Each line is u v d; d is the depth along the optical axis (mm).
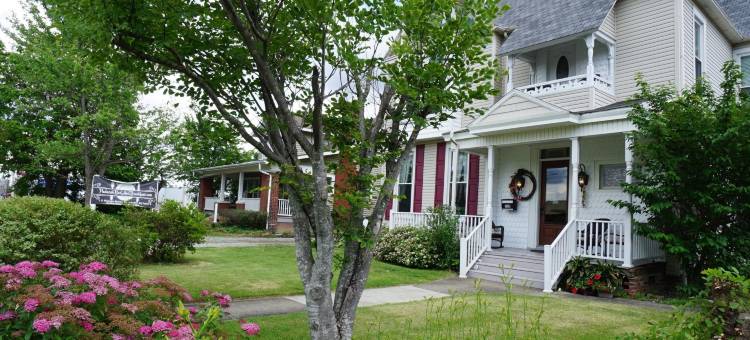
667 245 8719
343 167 4035
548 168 12992
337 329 3762
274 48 4191
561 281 10023
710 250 8695
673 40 11664
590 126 10500
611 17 12594
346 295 3967
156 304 3611
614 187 11602
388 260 13500
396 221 14922
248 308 6996
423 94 4094
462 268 11422
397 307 7371
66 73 19547
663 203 8719
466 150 13703
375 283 9867
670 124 8859
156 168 25609
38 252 5789
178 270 10109
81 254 6109
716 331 3703
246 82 4480
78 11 3805
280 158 4008
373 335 5551
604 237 10531
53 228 5949
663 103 9234
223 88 4441
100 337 3141
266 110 4195
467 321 6359
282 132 4125
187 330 2979
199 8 3992
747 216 8797
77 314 3031
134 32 3887
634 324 6555
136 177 26359
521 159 13562
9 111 22438
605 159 11781
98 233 6348
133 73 4402
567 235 10305
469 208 14844
